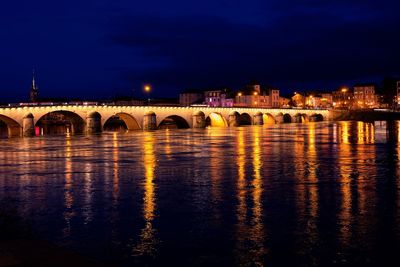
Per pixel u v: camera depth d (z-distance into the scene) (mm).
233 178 42188
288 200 32281
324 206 30328
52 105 126375
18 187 39531
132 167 51156
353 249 21969
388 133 105125
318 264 20250
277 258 21016
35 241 19281
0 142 95188
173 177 43438
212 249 22281
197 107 164625
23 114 120062
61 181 42406
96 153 68125
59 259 16719
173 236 24344
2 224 21391
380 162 52094
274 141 87250
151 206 31172
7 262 16328
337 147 71562
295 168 48125
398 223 26094
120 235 24656
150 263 20625
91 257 21391
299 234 24312
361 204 30750
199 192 35688
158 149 73312
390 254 21266
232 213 28891
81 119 134250
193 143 85312
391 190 35375
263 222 26703
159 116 153125
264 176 43031
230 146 77250
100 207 31141
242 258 21094
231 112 178625
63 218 28328
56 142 93625
